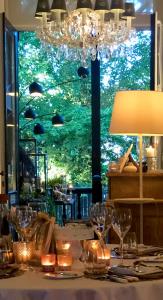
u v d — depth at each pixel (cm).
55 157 786
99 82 712
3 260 204
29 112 735
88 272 193
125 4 563
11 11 685
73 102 799
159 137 605
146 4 675
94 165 716
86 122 791
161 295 180
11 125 685
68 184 774
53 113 810
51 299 171
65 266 204
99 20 544
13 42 696
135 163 416
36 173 763
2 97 634
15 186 694
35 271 204
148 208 395
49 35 563
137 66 745
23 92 801
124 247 238
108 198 407
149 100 346
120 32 562
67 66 798
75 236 224
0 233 224
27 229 221
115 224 227
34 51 802
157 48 640
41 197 725
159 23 649
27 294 172
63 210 747
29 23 684
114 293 173
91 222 224
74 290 172
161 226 394
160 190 404
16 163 700
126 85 748
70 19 543
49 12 548
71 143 790
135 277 185
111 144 738
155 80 629
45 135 789
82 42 567
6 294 172
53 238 213
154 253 239
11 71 688
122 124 345
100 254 203
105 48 578
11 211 228
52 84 809
